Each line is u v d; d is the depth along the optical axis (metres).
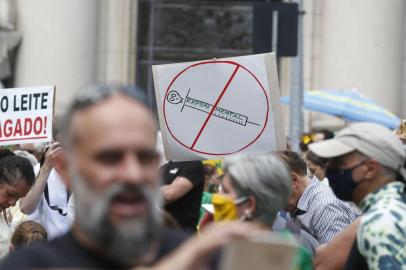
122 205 4.51
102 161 4.51
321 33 29.81
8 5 28.28
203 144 10.67
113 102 4.58
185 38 31.23
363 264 7.13
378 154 7.16
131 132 4.51
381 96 28.69
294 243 4.36
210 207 9.55
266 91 10.52
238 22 31.22
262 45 17.92
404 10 28.95
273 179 7.46
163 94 10.76
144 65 31.14
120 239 4.51
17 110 12.43
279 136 10.51
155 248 4.81
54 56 28.53
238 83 10.59
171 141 10.74
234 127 10.60
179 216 11.80
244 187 7.46
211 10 31.30
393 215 6.95
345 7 28.91
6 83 28.73
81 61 28.69
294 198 10.20
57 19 28.56
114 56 30.45
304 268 6.66
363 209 7.29
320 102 25.45
